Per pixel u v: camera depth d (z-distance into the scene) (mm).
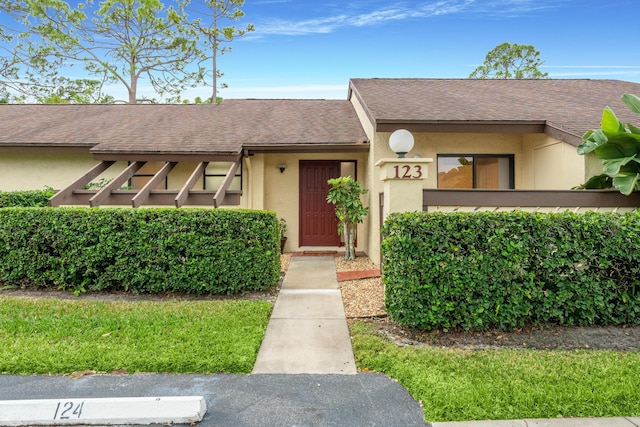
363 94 11492
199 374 3891
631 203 7219
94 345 4367
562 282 4832
